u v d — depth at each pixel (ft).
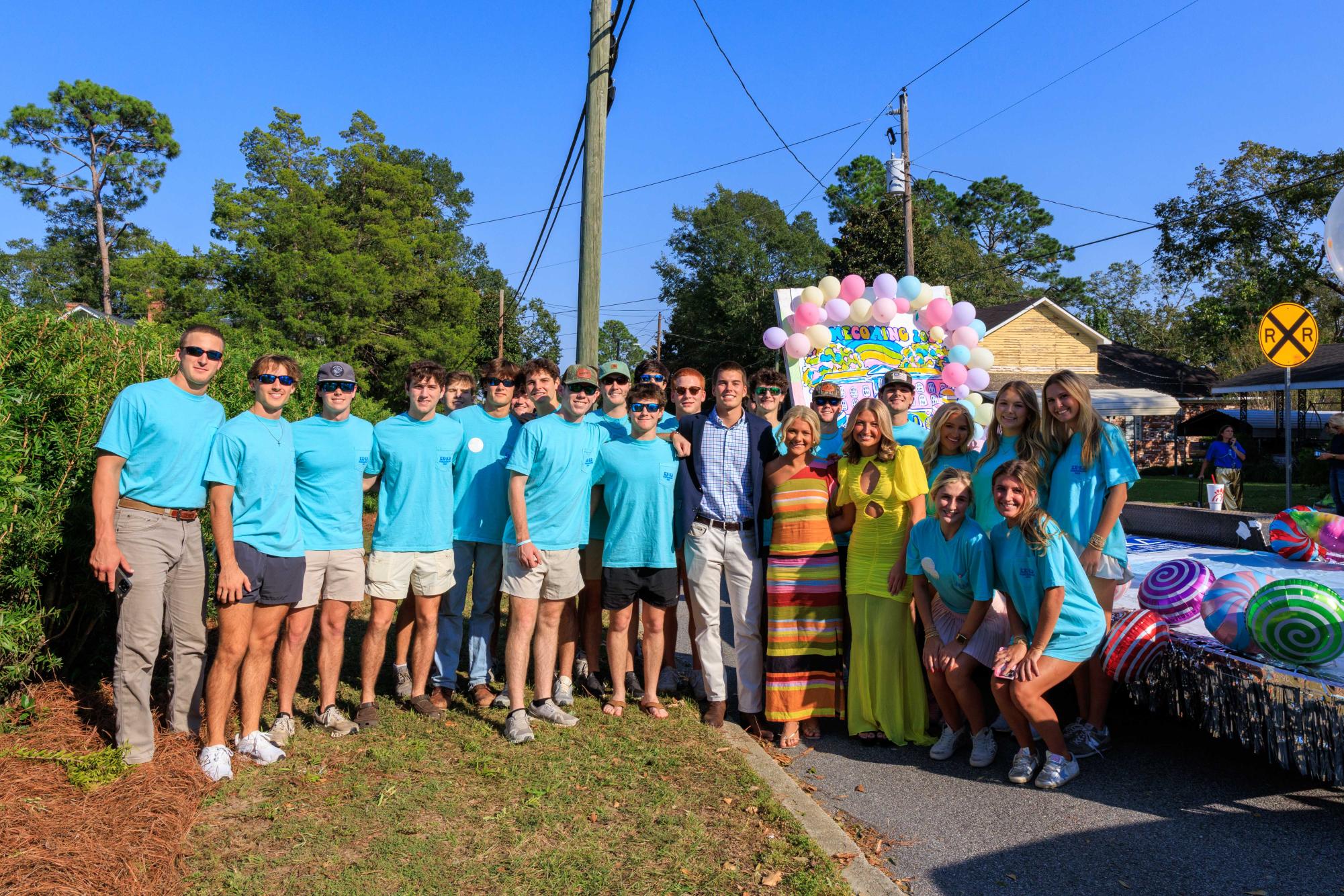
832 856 10.98
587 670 18.35
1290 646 11.97
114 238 153.48
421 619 15.89
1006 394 14.67
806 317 26.94
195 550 13.24
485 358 152.76
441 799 12.37
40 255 146.72
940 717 16.29
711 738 15.08
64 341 14.76
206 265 92.07
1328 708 11.35
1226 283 99.60
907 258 74.84
